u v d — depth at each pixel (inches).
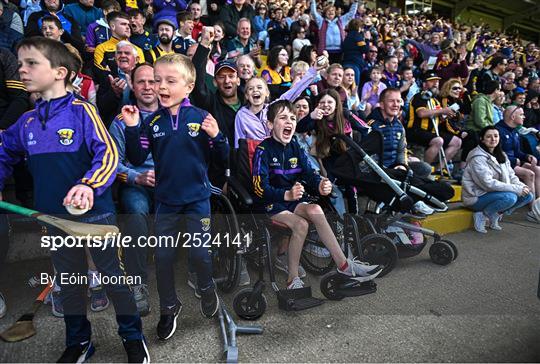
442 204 113.6
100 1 205.9
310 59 196.2
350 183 110.9
